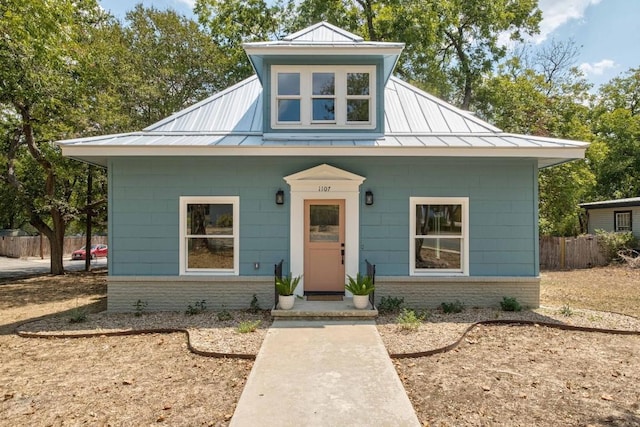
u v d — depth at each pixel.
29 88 13.44
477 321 7.99
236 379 5.30
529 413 4.36
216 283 9.11
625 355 6.23
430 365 5.76
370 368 5.43
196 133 9.79
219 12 23.09
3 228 40.22
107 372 5.59
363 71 9.81
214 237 9.23
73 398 4.79
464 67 23.91
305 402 4.45
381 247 9.24
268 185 9.20
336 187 9.16
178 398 4.74
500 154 8.55
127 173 9.09
